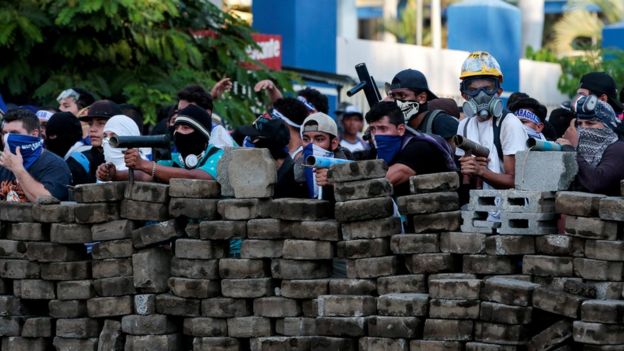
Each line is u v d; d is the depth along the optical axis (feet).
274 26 105.70
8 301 51.90
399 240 46.26
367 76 55.01
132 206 49.24
